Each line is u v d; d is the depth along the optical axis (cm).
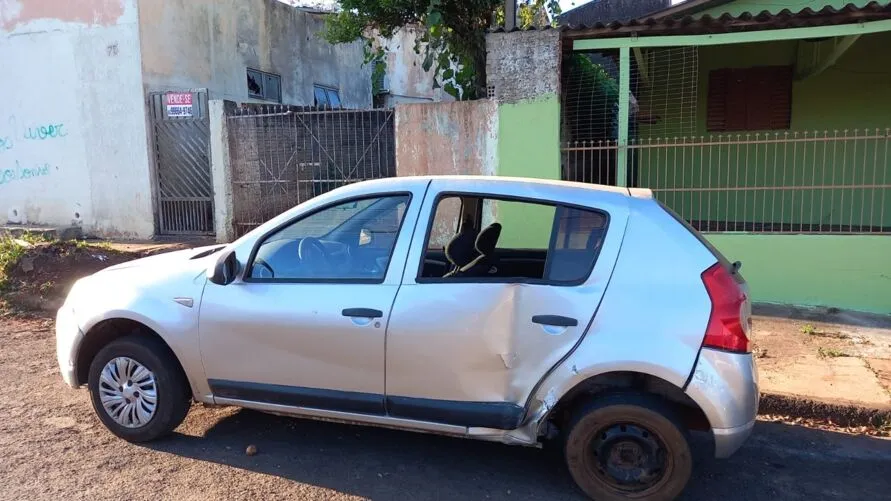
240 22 1229
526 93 769
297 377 367
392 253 360
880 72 938
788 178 988
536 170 777
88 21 1038
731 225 873
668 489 327
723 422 312
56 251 806
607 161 764
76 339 404
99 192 1075
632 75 995
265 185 946
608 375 336
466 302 339
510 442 343
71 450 389
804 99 973
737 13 983
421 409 350
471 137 802
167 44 1066
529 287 336
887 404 454
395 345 346
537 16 983
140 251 898
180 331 382
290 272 378
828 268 699
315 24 1489
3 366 546
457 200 381
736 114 997
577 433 335
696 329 315
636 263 330
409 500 341
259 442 407
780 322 655
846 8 654
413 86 2006
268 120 931
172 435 414
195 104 1008
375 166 876
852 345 587
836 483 370
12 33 1084
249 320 370
